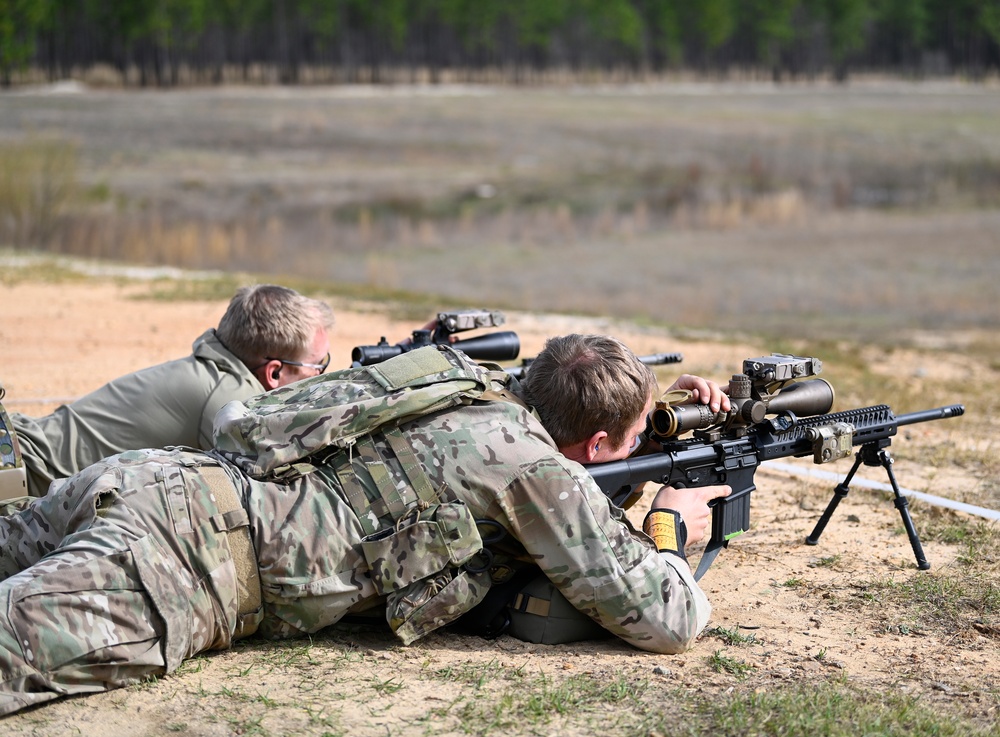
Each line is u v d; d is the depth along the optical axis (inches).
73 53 3179.1
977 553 222.5
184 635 149.3
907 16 4618.6
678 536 171.5
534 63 4156.0
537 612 168.1
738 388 184.1
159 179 1599.4
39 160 1028.5
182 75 3321.9
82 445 200.7
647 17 4379.9
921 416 211.6
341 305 615.5
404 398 158.2
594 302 830.5
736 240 1273.4
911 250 1156.5
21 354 445.1
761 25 4352.9
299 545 154.8
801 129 2395.4
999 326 719.7
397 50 3855.8
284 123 2228.1
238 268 1001.5
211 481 153.9
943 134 2310.5
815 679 159.5
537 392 170.2
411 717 143.1
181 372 201.8
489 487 156.4
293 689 149.9
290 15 3700.8
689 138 2250.2
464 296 859.4
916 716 145.1
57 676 140.3
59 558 143.5
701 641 175.5
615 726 141.6
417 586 157.9
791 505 262.2
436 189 1658.5
